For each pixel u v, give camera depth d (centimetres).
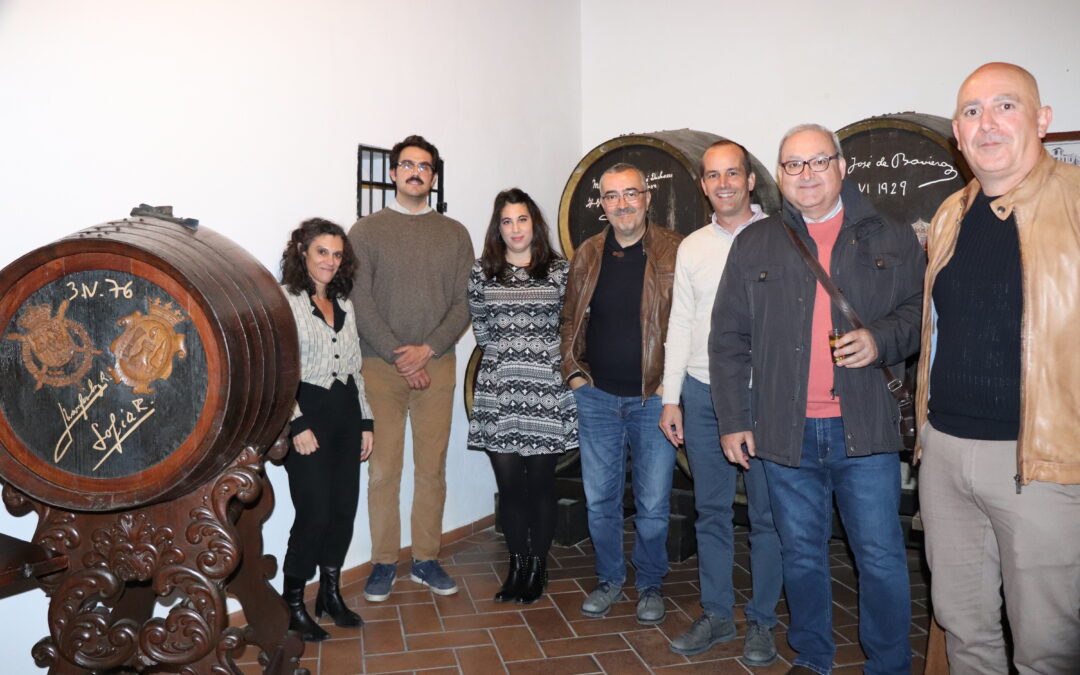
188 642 217
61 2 265
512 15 471
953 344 209
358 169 378
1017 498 198
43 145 263
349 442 325
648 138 411
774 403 256
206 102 311
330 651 308
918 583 375
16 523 264
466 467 449
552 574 389
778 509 268
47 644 222
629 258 325
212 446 203
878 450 244
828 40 471
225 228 321
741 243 269
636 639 318
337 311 324
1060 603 197
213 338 204
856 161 378
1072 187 193
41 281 212
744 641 307
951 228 213
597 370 330
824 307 249
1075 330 188
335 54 363
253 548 271
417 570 370
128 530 218
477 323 355
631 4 524
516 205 332
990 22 429
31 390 214
